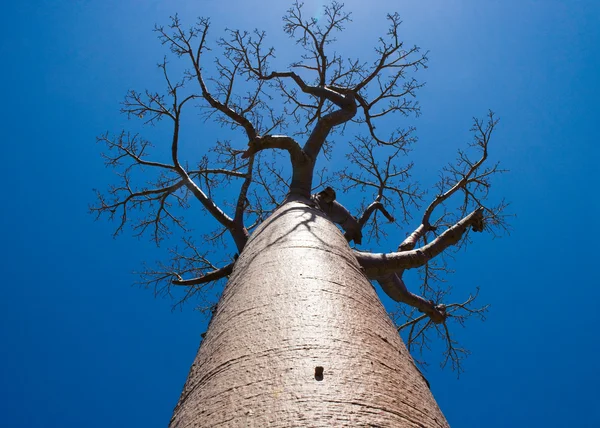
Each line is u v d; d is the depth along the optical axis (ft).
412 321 31.19
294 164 22.48
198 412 7.44
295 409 6.57
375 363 8.16
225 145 30.17
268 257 12.65
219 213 24.44
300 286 10.53
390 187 31.89
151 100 26.73
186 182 25.44
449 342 31.19
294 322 8.93
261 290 10.70
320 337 8.42
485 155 29.22
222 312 11.16
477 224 23.17
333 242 14.07
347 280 11.51
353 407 6.75
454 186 28.53
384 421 6.75
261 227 16.38
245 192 25.36
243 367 7.93
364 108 30.37
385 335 9.65
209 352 9.43
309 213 16.71
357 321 9.44
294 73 28.27
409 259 20.65
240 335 9.06
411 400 7.75
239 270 13.38
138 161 26.78
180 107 25.59
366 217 27.91
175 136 25.55
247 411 6.79
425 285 30.71
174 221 28.25
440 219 29.43
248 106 28.66
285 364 7.62
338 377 7.34
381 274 20.10
